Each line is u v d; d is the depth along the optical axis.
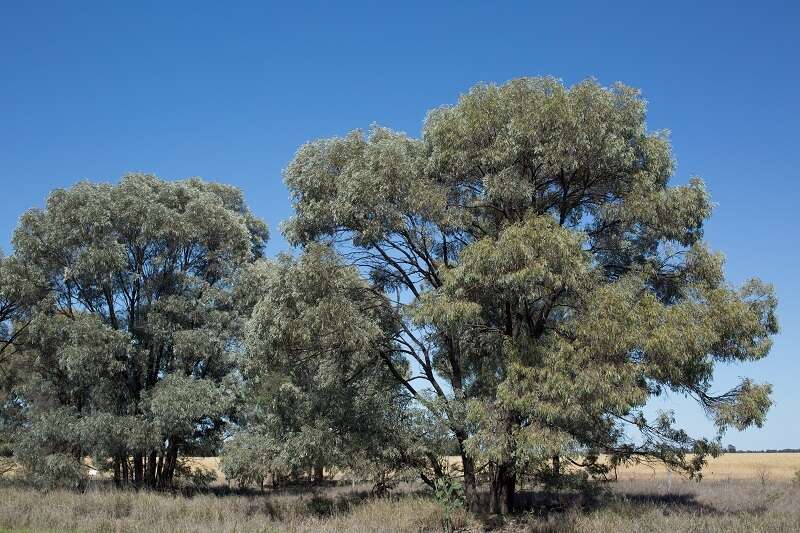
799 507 21.75
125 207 32.44
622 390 15.26
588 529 16.19
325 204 20.73
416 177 19.77
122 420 30.23
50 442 31.20
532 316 19.61
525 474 20.97
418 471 21.88
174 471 38.12
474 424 17.84
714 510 19.98
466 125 18.22
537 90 18.66
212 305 33.03
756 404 17.00
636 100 18.67
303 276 19.09
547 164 17.80
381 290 22.64
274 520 19.77
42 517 19.78
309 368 22.31
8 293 32.22
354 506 20.92
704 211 18.45
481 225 20.16
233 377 32.53
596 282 17.33
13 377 38.50
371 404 21.14
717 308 16.50
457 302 16.83
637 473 44.72
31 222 32.22
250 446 31.89
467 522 18.66
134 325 33.75
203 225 33.66
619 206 18.23
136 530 17.62
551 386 15.72
